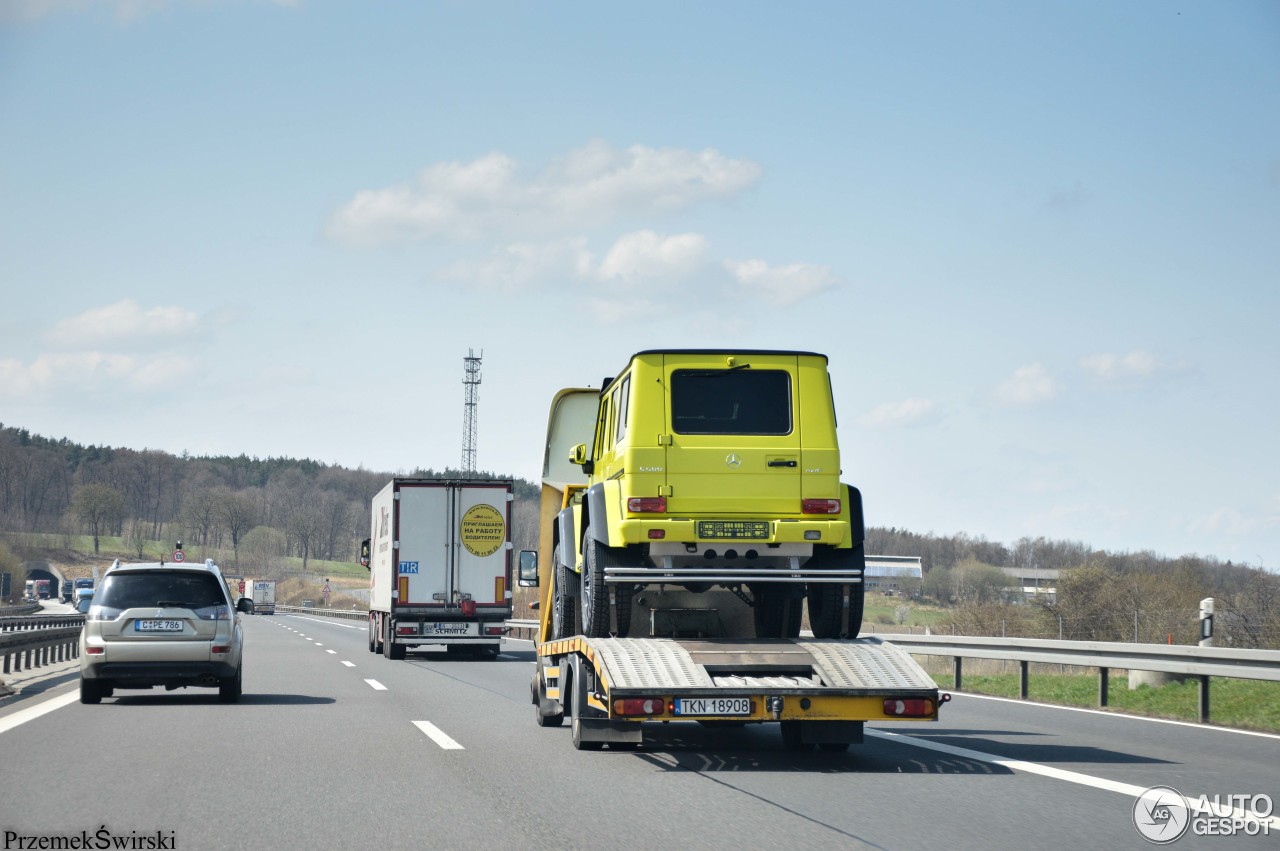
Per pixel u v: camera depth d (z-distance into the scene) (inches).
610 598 430.3
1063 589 1423.5
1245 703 577.0
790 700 366.0
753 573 408.5
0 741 430.9
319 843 257.0
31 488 7524.6
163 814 289.3
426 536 1071.0
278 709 562.9
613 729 404.2
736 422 408.2
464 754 402.6
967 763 382.3
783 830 270.2
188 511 7317.9
